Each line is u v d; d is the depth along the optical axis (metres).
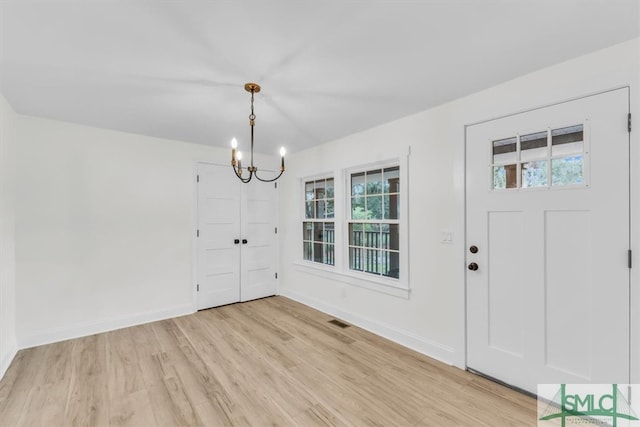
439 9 1.34
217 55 1.72
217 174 4.01
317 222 4.09
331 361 2.48
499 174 2.17
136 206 3.37
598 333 1.73
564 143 1.86
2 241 2.38
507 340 2.12
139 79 2.02
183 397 1.99
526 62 1.84
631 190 1.62
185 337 2.97
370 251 3.28
